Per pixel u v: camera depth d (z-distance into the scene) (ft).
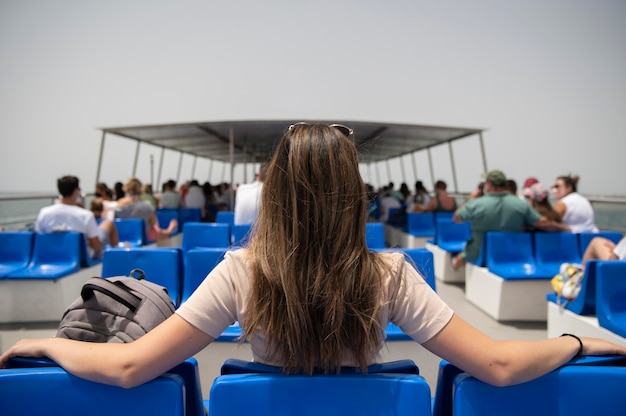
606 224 17.21
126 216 18.40
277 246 2.81
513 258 12.91
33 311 11.64
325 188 2.79
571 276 8.95
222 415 2.78
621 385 2.96
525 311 12.02
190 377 3.48
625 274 7.63
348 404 2.80
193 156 46.85
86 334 3.43
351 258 2.76
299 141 2.86
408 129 22.75
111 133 25.59
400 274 2.89
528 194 14.75
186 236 12.62
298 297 2.72
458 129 22.34
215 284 2.87
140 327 3.50
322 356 2.79
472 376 2.93
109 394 2.88
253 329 2.85
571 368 2.97
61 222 12.68
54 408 2.88
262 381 2.80
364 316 2.76
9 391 2.87
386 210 28.45
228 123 20.29
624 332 6.95
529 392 2.92
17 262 12.39
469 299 14.21
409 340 7.25
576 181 14.97
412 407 2.79
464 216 13.98
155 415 2.86
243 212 13.33
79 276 12.50
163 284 8.55
